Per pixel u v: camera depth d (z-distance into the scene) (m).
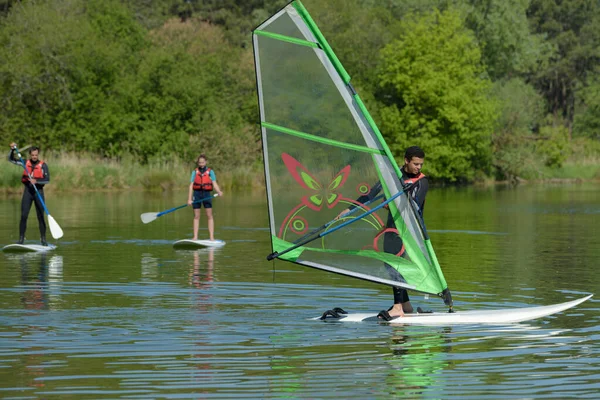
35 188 41.38
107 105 111.25
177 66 117.12
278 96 21.78
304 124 21.91
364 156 22.09
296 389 15.99
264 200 82.75
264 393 15.74
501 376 16.91
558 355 18.61
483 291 27.66
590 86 192.88
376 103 128.12
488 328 21.66
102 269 33.22
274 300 25.83
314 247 22.20
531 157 134.75
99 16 140.38
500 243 43.59
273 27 21.62
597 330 21.38
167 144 110.56
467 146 124.19
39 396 15.55
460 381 16.55
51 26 112.94
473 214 65.12
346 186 22.20
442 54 123.31
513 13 154.75
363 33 135.25
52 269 33.16
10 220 57.84
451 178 124.69
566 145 138.25
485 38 154.88
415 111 124.88
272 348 19.28
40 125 111.94
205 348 19.28
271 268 33.59
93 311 23.81
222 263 35.22
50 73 111.19
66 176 95.50
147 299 25.89
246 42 166.62
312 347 19.39
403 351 19.02
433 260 22.36
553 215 63.91
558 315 23.41
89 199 80.75
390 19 149.25
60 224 54.81
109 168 99.50
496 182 134.75
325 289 28.03
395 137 124.75
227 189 104.56
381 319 22.62
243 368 17.52
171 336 20.55
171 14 195.88
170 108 113.19
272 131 21.80
